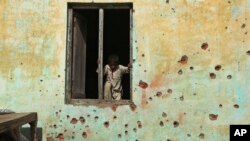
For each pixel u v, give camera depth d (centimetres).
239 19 620
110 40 795
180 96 614
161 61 621
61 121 621
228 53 616
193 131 608
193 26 623
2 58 636
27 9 642
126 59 794
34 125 514
